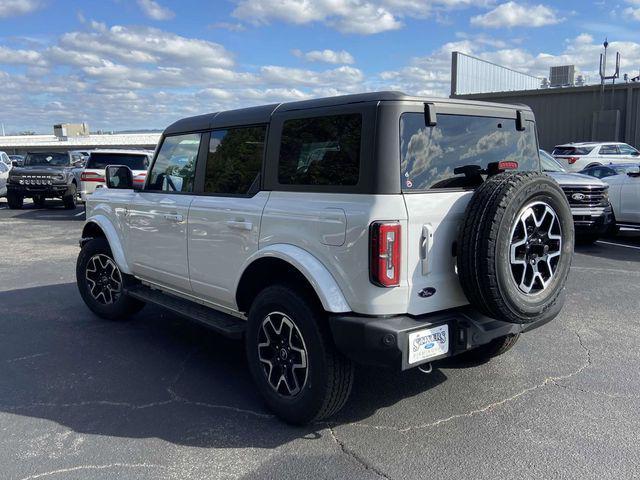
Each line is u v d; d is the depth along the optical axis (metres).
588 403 3.96
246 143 4.03
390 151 3.17
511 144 3.97
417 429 3.61
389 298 3.19
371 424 3.68
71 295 7.11
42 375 4.54
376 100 3.22
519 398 4.05
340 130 3.37
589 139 24.39
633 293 6.91
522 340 5.27
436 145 3.44
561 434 3.53
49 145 64.06
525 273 3.34
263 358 3.79
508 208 3.14
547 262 3.45
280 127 3.74
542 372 4.51
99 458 3.30
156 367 4.70
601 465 3.18
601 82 23.66
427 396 4.09
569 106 24.70
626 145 19.94
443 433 3.56
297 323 3.47
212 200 4.22
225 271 4.12
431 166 3.40
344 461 3.25
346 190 3.29
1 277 8.13
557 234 3.48
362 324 3.17
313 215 3.40
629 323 5.75
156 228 4.87
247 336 3.88
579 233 10.19
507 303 3.22
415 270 3.26
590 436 3.50
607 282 7.48
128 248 5.36
